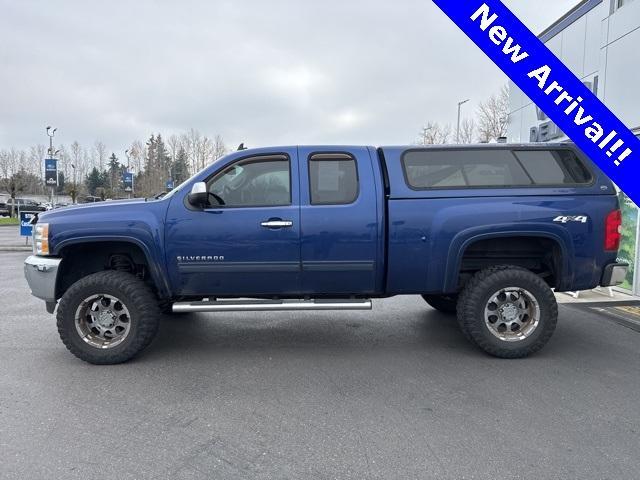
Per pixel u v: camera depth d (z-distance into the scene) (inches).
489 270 188.5
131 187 1701.5
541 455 117.4
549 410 142.1
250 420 136.5
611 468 111.9
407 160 189.2
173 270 183.0
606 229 186.4
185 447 121.8
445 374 171.5
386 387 159.8
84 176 2795.3
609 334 221.6
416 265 185.2
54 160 907.4
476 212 182.5
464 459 115.8
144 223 179.9
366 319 249.9
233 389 158.7
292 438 126.3
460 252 183.9
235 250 181.8
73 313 179.5
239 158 187.2
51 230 179.8
